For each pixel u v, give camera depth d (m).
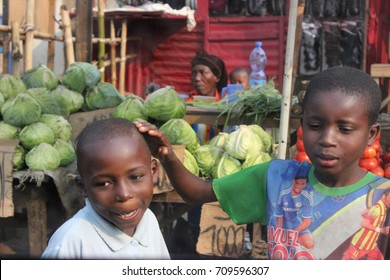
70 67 4.27
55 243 1.85
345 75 1.67
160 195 3.34
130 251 1.89
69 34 5.32
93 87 4.32
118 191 1.71
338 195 1.76
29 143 3.53
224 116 3.93
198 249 3.32
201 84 5.56
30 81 4.19
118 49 8.16
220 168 3.64
